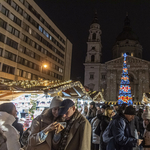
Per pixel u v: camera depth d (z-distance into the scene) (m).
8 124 2.76
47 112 3.08
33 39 42.25
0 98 7.73
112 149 3.63
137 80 55.47
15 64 36.06
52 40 51.72
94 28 62.62
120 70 56.94
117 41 67.81
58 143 2.77
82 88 10.09
